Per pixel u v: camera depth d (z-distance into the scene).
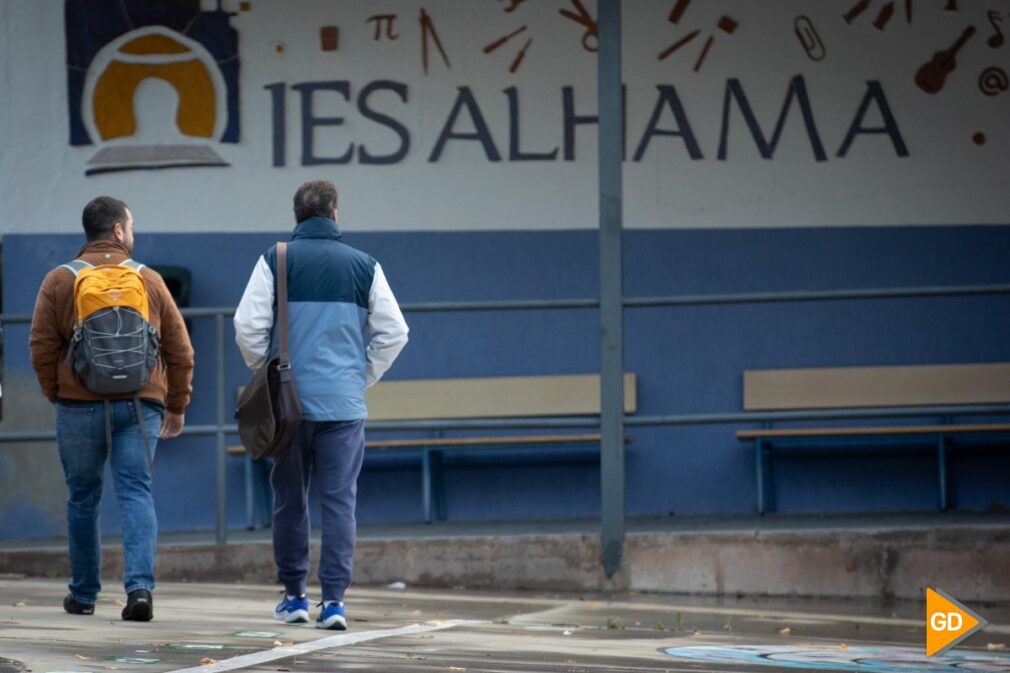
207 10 33.03
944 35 33.22
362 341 19.95
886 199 33.12
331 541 19.64
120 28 32.91
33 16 32.84
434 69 33.25
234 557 28.05
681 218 33.16
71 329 19.73
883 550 26.92
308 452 19.86
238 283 32.94
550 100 33.22
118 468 19.98
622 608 24.84
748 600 26.58
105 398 19.81
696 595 27.14
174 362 20.42
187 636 18.47
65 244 32.78
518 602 25.42
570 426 27.83
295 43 33.09
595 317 33.16
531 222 33.19
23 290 32.69
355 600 24.92
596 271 33.12
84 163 32.84
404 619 21.95
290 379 19.30
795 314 33.03
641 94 33.25
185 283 32.44
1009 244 33.03
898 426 32.69
